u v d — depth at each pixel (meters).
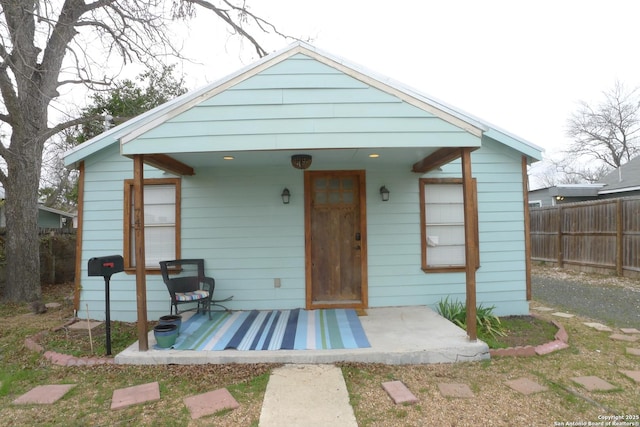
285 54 3.84
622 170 14.87
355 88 3.84
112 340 4.47
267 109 3.81
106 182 5.61
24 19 6.29
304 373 3.45
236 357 3.68
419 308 5.46
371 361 3.70
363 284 5.56
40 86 7.06
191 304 5.57
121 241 5.58
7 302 6.70
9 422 2.72
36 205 7.09
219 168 5.55
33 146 7.00
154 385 3.26
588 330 4.96
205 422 2.68
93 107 10.93
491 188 5.76
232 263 5.53
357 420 2.69
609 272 9.15
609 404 2.94
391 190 5.63
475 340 3.97
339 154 4.77
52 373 3.57
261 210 5.56
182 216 5.55
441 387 3.20
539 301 6.91
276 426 2.58
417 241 5.65
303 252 5.55
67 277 9.64
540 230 11.82
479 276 5.71
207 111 3.79
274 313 5.29
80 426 2.65
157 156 4.36
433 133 3.83
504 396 3.05
